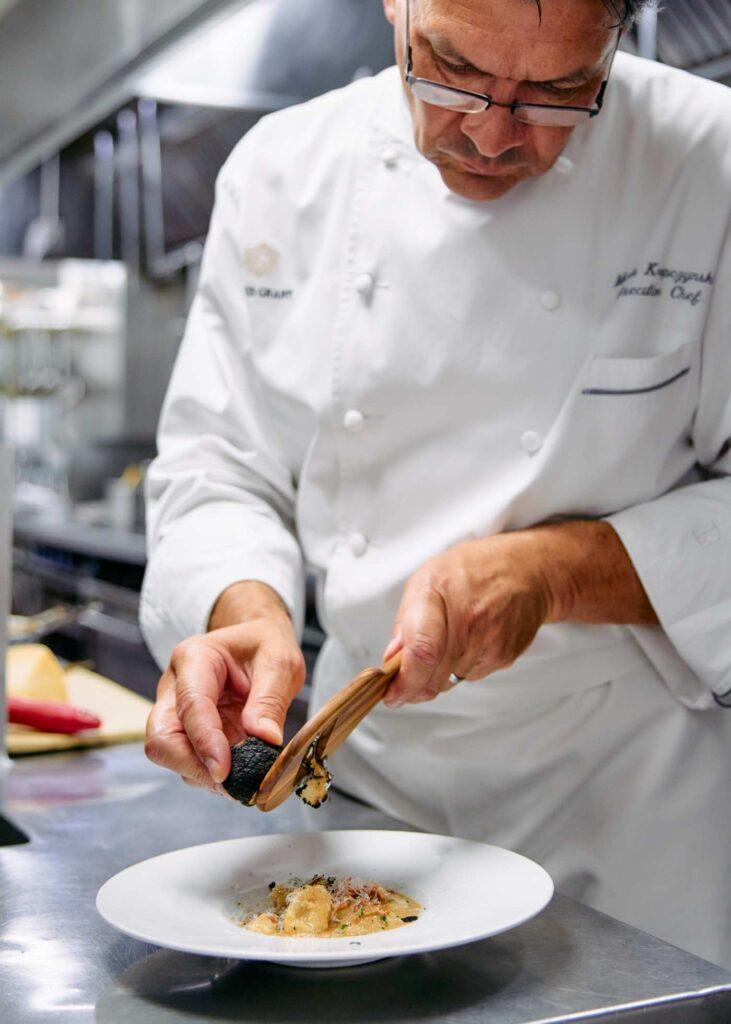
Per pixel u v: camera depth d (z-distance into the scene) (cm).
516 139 97
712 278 114
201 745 87
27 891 94
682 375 114
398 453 120
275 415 129
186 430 135
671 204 114
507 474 115
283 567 117
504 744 120
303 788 91
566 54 90
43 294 546
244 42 296
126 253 507
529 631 100
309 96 301
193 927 78
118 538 406
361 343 119
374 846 96
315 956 70
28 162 369
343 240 123
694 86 119
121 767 136
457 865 90
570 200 114
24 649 162
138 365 538
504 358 114
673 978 76
